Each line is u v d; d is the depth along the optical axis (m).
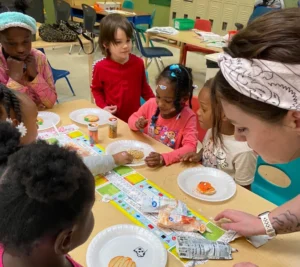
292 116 0.57
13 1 2.13
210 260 0.88
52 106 1.79
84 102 1.89
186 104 1.67
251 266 0.83
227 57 0.61
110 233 0.91
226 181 1.23
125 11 5.54
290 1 4.50
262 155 0.69
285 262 0.89
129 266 0.83
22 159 0.51
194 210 1.07
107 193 1.11
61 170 0.49
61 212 0.49
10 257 0.54
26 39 1.69
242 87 0.57
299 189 1.43
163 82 1.51
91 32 4.38
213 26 6.00
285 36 0.53
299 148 0.65
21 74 1.76
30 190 0.47
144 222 0.99
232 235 0.97
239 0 5.47
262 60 0.55
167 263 0.86
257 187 1.59
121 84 2.09
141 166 1.30
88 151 1.37
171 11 6.58
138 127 1.57
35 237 0.49
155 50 4.23
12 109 0.97
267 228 0.92
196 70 5.05
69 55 5.24
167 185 1.19
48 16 6.24
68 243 0.54
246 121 0.64
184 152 1.39
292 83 0.53
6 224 0.48
